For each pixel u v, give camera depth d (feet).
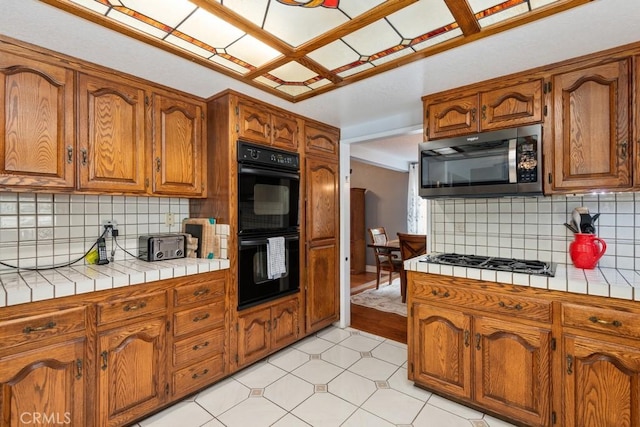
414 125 8.74
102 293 5.40
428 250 8.54
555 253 6.74
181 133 7.30
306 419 6.04
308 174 9.36
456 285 6.32
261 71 6.23
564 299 5.21
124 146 6.36
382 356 8.65
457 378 6.33
